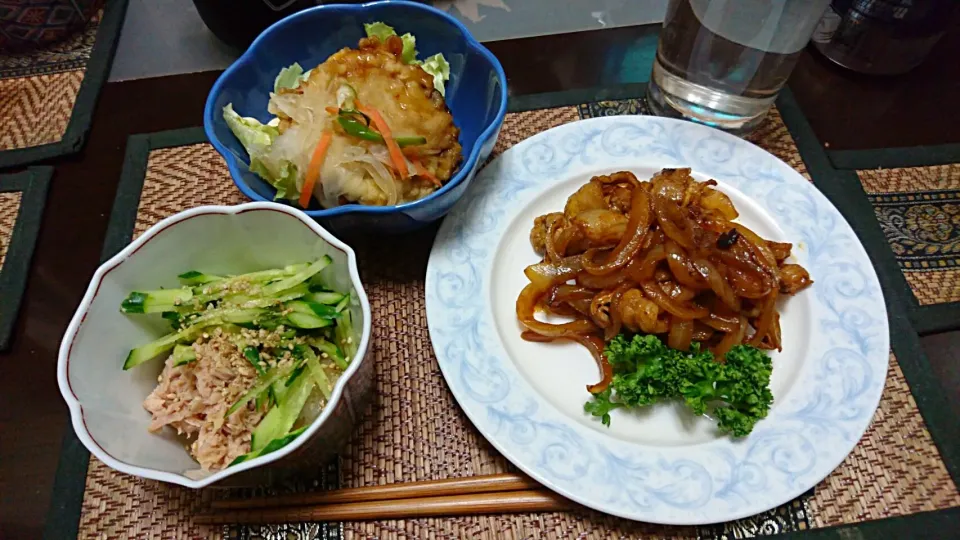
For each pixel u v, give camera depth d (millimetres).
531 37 443
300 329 291
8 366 323
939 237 361
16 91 416
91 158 392
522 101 410
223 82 337
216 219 283
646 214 315
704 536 276
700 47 368
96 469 292
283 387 278
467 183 322
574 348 323
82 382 252
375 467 295
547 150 372
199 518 280
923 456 293
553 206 363
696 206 325
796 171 367
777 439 284
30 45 435
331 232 324
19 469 297
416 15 364
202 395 279
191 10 463
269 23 409
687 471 276
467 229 345
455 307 321
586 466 277
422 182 331
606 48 438
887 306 337
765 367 285
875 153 390
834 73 427
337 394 242
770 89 377
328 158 319
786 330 323
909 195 375
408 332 331
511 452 279
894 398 309
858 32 399
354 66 338
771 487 272
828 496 284
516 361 314
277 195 333
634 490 271
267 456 229
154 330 293
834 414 290
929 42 396
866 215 368
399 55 359
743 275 305
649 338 294
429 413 309
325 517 279
